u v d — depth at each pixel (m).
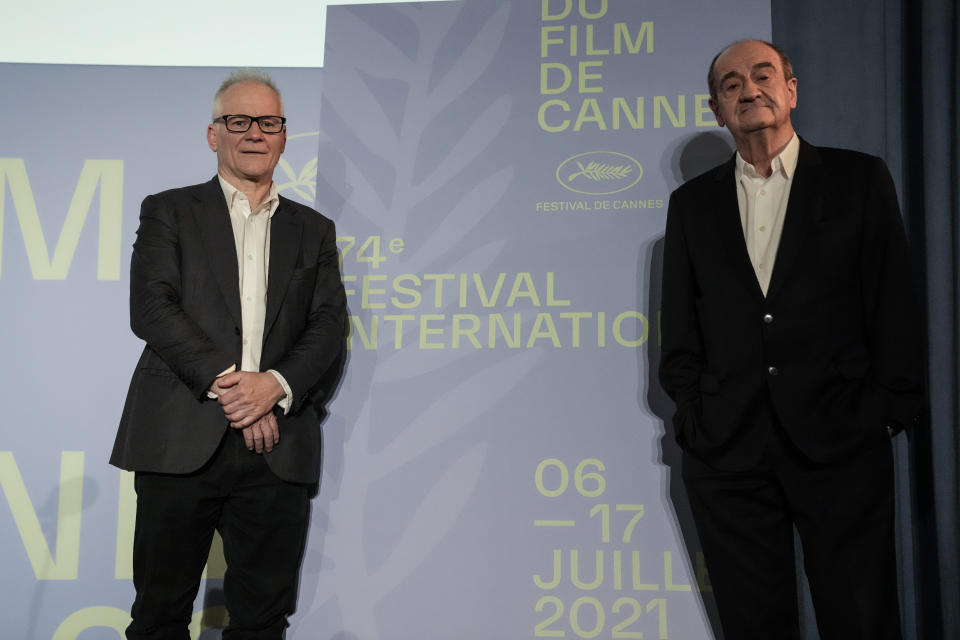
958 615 2.73
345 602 2.73
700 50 2.88
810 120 2.96
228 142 2.59
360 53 3.01
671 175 2.84
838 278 2.32
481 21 2.99
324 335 2.58
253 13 3.09
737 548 2.36
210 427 2.38
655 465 2.71
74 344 2.96
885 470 2.27
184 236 2.51
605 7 2.94
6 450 2.92
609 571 2.68
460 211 2.90
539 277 2.84
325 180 2.95
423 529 2.75
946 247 2.85
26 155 3.04
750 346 2.34
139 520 2.40
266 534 2.49
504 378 2.80
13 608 2.85
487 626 2.69
